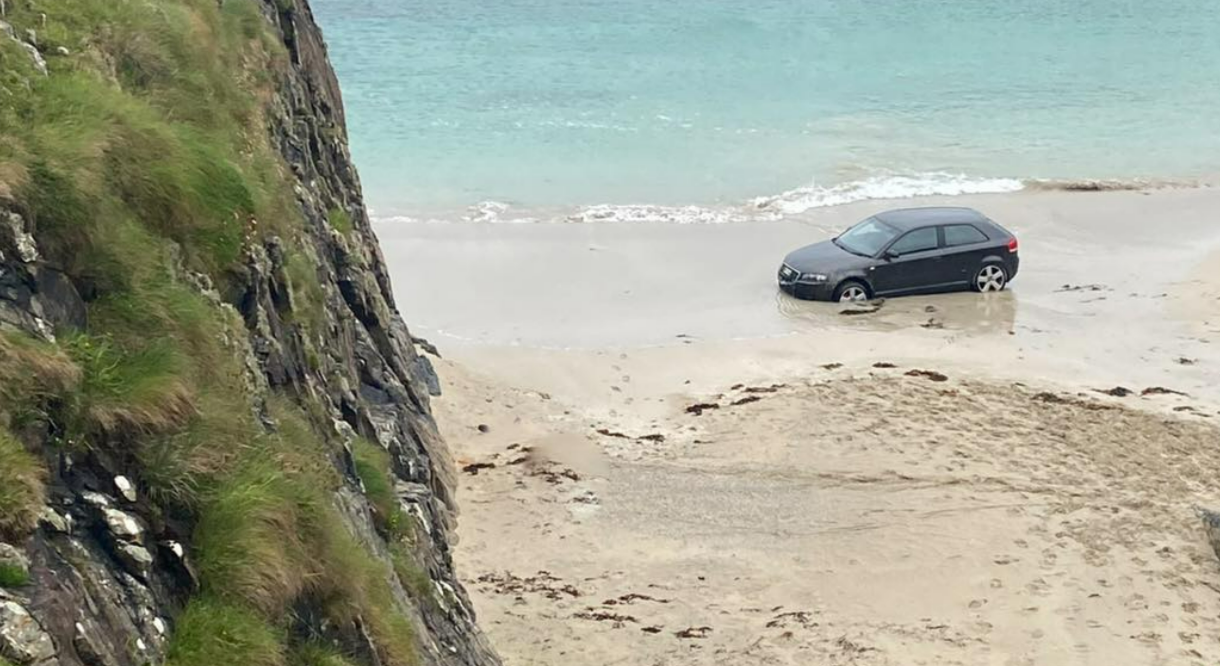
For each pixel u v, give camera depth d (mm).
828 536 14758
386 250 25719
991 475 16062
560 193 30172
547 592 13539
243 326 8625
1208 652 12609
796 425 17625
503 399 18453
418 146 34094
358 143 34312
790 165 32719
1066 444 16953
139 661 5758
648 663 12289
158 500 6539
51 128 7457
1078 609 13273
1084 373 19594
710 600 13492
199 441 6922
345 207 16141
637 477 16219
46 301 6648
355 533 8602
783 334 21469
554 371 19609
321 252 12758
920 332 21469
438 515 12812
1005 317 22203
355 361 13062
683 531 14906
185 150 8766
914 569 14031
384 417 12930
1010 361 20047
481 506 15352
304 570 7121
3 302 6355
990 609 13289
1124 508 15266
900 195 30188
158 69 10328
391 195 29812
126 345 7031
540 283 24062
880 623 13055
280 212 11039
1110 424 17578
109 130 7922
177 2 11969
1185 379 19406
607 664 12258
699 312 22625
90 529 6004
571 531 14867
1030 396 18547
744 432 17484
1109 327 21672
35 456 5953
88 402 6398
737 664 12305
